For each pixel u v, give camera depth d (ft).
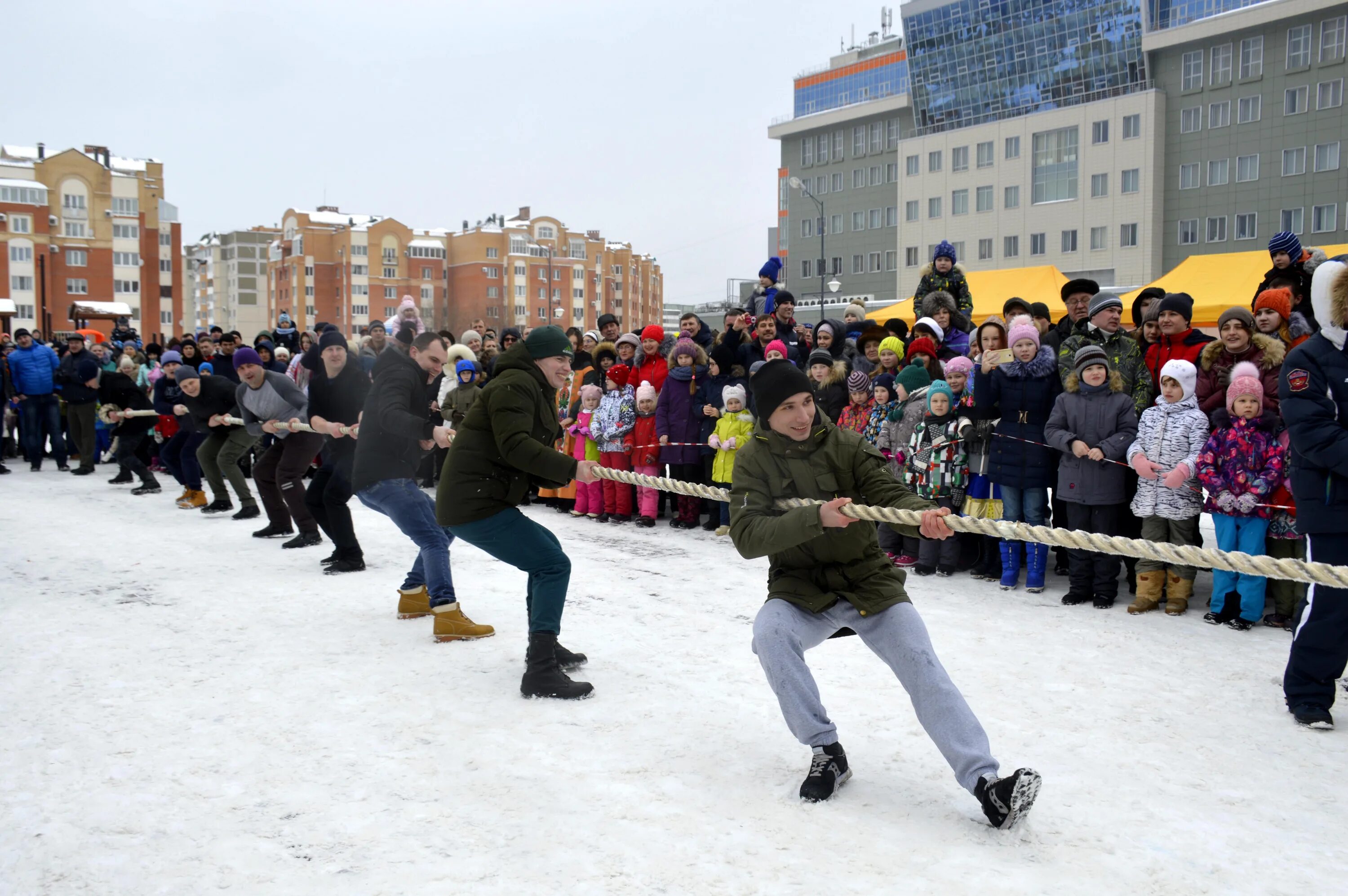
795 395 11.57
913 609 11.48
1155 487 20.30
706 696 14.85
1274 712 14.40
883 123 217.15
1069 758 12.58
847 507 10.71
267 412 27.30
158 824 10.59
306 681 15.60
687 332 33.30
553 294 347.77
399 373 18.52
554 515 34.65
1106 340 22.08
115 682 15.52
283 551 27.09
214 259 415.64
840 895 9.09
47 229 242.78
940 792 11.47
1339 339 13.91
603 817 10.77
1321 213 159.12
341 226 343.67
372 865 9.70
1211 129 169.68
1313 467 13.99
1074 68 182.50
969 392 23.73
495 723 13.74
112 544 28.07
